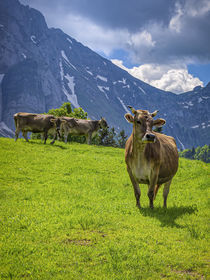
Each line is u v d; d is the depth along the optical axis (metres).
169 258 3.48
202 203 6.67
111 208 5.73
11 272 3.05
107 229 4.39
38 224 4.48
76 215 5.01
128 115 5.74
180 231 4.49
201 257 3.56
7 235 4.00
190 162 13.20
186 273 3.22
